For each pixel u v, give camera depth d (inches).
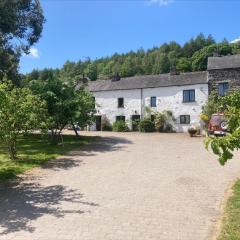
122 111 1768.0
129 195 409.7
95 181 481.4
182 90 1643.7
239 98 235.1
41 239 286.2
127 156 700.0
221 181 469.7
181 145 888.3
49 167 584.7
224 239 268.8
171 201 384.2
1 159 651.5
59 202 386.9
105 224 317.7
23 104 623.5
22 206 375.6
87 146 868.0
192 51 3708.2
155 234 293.0
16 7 1019.9
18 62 1109.1
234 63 1563.7
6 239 287.4
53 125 843.4
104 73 3661.4
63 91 911.7
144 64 3673.7
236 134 173.9
